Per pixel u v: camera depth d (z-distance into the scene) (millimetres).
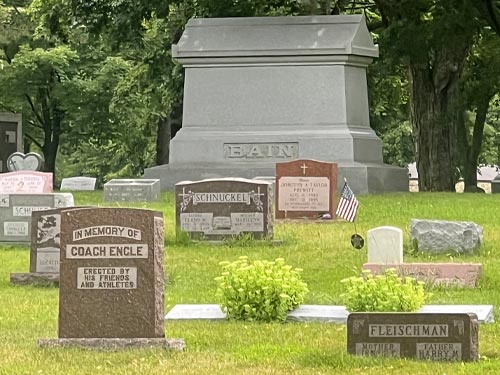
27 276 19891
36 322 16141
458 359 12953
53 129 66750
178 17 47000
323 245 23672
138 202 33094
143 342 13531
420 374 12344
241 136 37531
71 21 47938
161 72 50594
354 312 13820
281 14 45500
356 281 15648
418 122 49344
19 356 13250
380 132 66188
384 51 45781
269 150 37344
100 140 69125
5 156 45062
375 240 19406
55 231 20141
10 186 28938
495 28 45062
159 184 34688
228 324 15633
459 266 19125
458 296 18125
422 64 48031
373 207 29812
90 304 13586
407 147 79250
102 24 46250
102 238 13516
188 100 38156
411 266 19156
